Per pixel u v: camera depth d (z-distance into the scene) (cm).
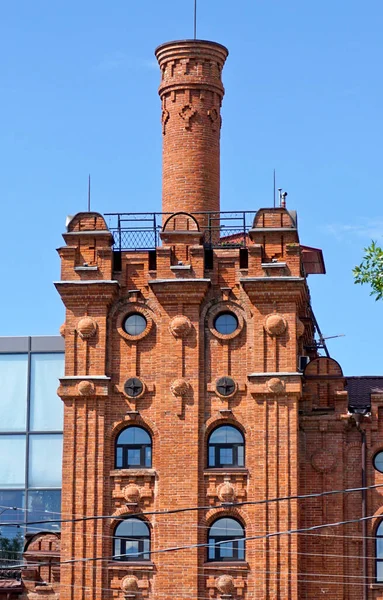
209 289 5866
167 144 6300
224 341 5816
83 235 5922
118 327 5881
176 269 5844
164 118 6338
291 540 5622
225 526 5694
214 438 5772
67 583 5678
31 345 7475
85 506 5728
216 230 6103
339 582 5734
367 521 5797
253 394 5731
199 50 6338
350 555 5769
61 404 7412
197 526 5669
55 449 7381
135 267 5925
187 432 5744
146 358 5847
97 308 5875
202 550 5656
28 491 7350
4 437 7406
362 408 5978
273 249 5853
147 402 5806
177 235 5906
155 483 5738
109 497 5747
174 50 6350
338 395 5894
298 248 5831
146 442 5800
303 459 5862
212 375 5800
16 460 7388
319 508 5816
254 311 5797
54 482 7350
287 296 5781
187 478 5709
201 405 5775
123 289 5909
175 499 5703
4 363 7469
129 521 5738
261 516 5656
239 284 5850
